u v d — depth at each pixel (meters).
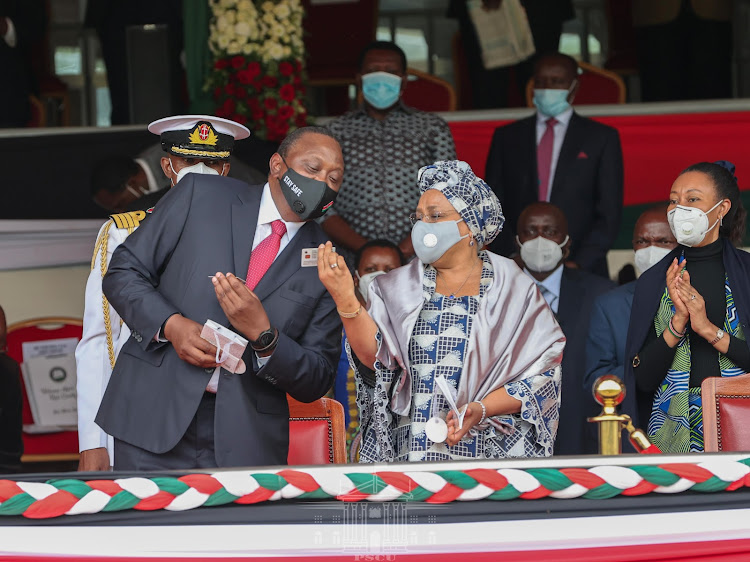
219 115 14.82
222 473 6.51
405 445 7.58
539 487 6.47
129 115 16.64
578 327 11.95
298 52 15.09
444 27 19.05
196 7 15.41
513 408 7.47
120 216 8.70
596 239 14.12
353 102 18.61
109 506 6.41
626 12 18.66
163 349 7.22
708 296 9.23
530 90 17.50
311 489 6.48
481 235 7.68
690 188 9.26
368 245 12.25
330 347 7.49
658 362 9.12
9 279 15.02
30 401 14.58
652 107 16.12
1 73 16.94
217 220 7.42
